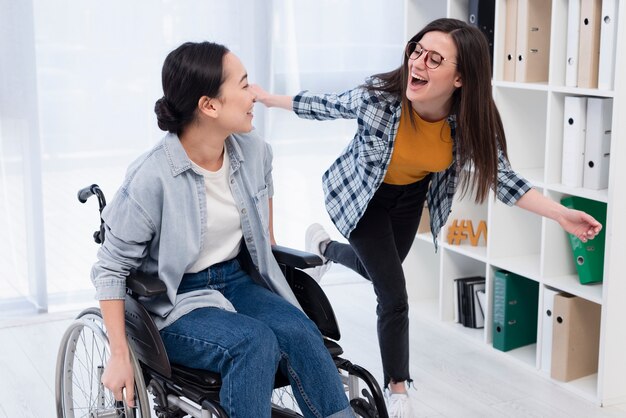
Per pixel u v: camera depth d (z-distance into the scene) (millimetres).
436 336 3492
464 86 2221
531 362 3188
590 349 3039
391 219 2646
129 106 3621
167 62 2010
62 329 3498
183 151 2027
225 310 2053
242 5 3717
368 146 2398
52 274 3664
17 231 3549
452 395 2951
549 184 2994
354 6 3945
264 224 2172
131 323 2047
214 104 1994
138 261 2053
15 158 3484
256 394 1894
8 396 2906
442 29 2211
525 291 3293
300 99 2547
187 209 2041
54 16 3445
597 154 2848
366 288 4070
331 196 2615
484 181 2338
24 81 3420
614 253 2771
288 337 1996
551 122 2957
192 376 1977
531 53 3074
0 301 3584
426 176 2574
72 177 3600
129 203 1991
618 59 2650
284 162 4031
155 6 3578
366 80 2418
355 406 2166
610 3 2684
